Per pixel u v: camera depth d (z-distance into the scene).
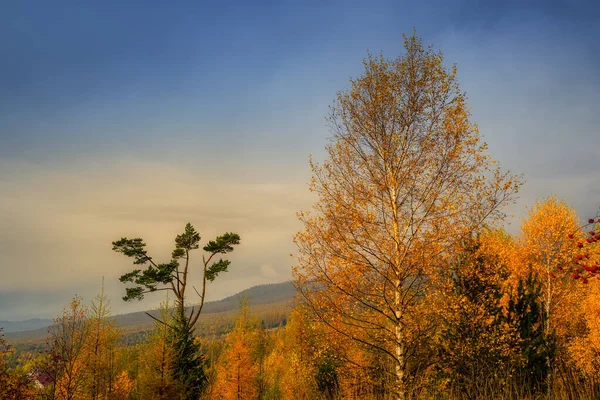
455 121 11.17
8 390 16.80
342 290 10.55
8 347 18.16
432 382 9.99
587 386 7.12
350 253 10.66
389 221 11.27
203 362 27.66
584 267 7.74
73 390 19.33
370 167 11.59
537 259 21.91
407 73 11.84
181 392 20.86
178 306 28.11
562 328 19.16
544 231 21.66
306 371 13.41
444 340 10.61
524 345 10.49
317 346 11.51
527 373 9.80
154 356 21.36
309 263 11.02
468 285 11.07
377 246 10.80
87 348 20.64
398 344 10.23
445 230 10.43
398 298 10.45
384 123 11.61
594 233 7.55
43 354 18.88
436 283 10.23
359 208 11.20
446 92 11.41
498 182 10.54
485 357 9.77
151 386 20.17
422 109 11.57
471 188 10.85
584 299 19.73
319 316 10.77
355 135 11.92
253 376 25.19
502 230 26.58
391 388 9.83
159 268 30.42
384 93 11.61
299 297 11.12
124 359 28.86
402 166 11.33
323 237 10.92
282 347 31.78
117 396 21.95
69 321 20.06
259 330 30.67
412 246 10.56
